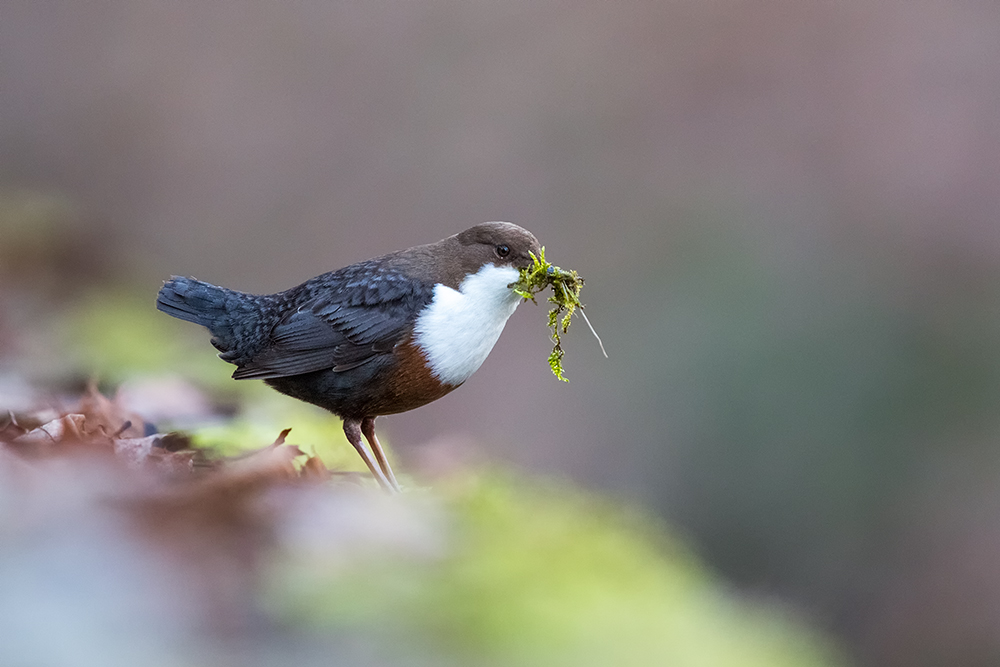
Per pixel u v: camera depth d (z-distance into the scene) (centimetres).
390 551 287
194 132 2278
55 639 213
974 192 1834
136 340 823
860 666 1399
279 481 321
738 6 2212
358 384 543
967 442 1520
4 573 234
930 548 1452
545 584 287
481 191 2156
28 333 795
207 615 238
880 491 1497
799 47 2047
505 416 1703
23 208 1364
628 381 1678
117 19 2342
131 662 213
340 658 233
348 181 2209
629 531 391
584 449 1639
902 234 1819
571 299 557
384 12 2416
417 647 241
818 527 1484
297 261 2123
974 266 1747
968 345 1608
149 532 268
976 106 1961
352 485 388
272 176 2219
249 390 724
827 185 1916
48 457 331
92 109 2273
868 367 1581
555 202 2092
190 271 2086
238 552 269
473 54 2367
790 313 1702
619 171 2109
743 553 1487
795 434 1543
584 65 2267
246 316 563
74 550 251
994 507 1477
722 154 2067
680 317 1739
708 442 1569
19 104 2284
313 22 2433
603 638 264
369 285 545
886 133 1938
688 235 1916
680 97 2077
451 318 549
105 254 1455
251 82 2327
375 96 2319
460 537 312
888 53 1994
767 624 327
